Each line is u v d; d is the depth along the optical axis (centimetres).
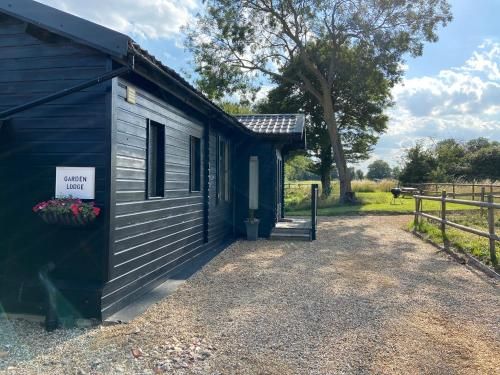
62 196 443
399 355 350
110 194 436
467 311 470
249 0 2167
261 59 2334
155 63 455
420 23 2069
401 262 746
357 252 854
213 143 899
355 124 2922
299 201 2241
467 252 789
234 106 3338
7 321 433
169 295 533
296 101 2792
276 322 428
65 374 316
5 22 462
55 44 453
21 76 460
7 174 457
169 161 635
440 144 3531
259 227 1095
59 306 430
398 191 2197
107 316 439
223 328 411
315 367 328
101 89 439
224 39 2277
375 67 2164
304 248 909
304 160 3316
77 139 445
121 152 471
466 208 1725
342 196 2203
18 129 456
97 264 441
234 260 767
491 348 367
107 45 406
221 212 985
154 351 355
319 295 529
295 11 2145
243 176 1111
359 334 397
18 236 456
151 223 562
